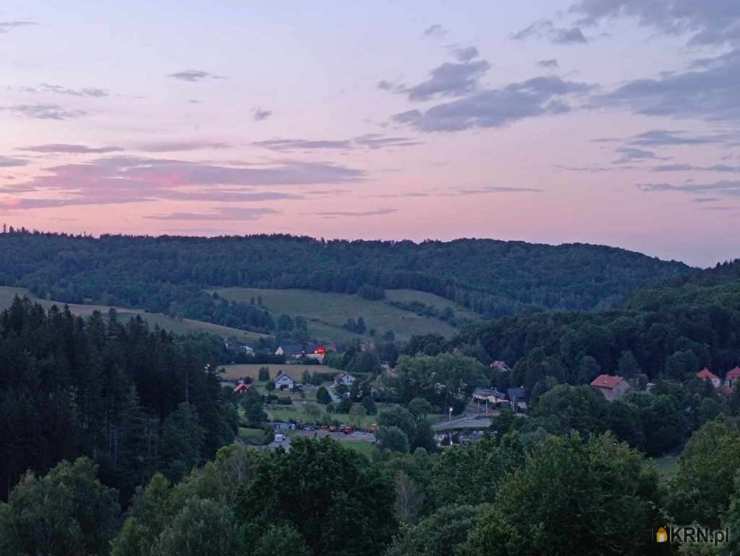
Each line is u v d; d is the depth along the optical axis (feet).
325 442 150.00
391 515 146.51
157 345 353.31
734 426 217.77
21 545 169.99
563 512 103.65
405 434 361.71
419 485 211.00
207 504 141.59
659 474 127.34
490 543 103.60
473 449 206.08
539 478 106.52
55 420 262.06
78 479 189.57
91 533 184.03
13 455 249.34
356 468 146.72
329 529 134.62
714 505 115.96
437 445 391.86
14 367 281.95
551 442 110.83
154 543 147.02
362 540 135.44
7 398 259.80
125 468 274.57
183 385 333.83
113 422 294.05
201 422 330.95
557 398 369.09
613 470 108.78
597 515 102.94
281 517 138.82
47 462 254.47
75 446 264.11
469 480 193.47
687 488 119.75
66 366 297.12
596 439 124.67
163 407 327.06
